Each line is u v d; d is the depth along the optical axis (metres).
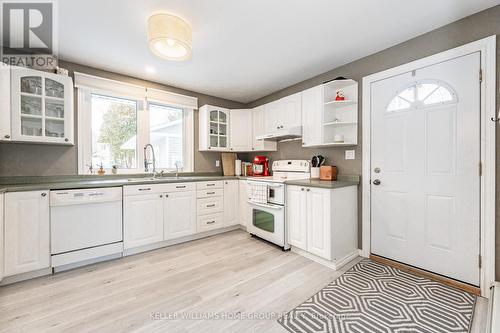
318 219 2.31
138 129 3.14
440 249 1.97
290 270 2.17
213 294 1.76
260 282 1.94
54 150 2.51
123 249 2.45
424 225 2.06
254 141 3.81
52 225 2.07
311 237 2.38
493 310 1.36
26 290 1.81
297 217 2.54
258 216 3.04
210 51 2.39
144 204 2.59
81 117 2.67
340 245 2.31
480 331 1.37
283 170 3.48
